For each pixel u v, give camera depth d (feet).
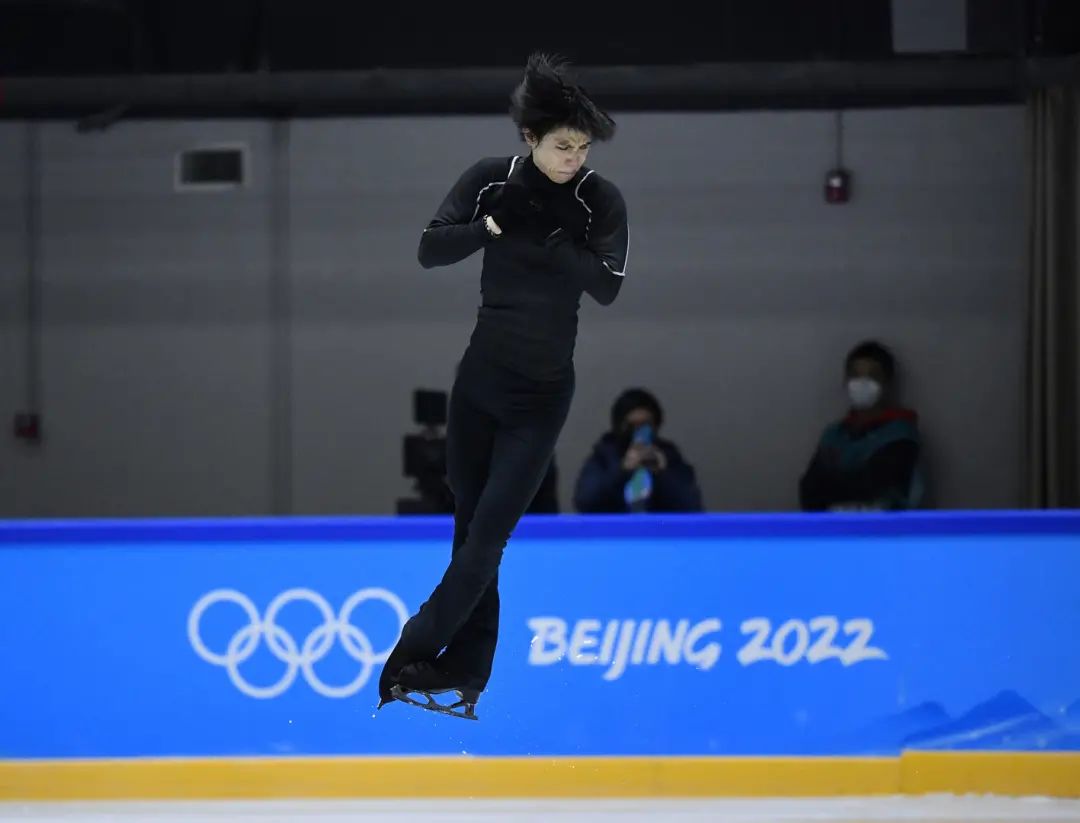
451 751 56.59
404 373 86.33
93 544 56.85
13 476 87.30
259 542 56.75
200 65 81.56
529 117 34.40
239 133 85.35
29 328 86.58
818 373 84.74
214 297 86.33
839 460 77.00
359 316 86.22
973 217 83.35
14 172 85.81
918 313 83.92
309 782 56.54
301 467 86.94
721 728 56.65
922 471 79.15
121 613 56.85
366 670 56.70
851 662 56.85
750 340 84.94
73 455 87.20
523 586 56.75
